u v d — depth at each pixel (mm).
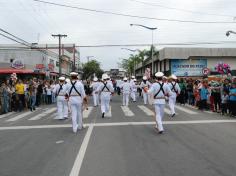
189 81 25750
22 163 8438
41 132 13297
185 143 10523
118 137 11664
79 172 7473
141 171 7480
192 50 47719
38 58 58031
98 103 26016
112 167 7832
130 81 29797
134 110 21250
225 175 7121
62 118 17453
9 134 13023
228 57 48594
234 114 17188
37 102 26094
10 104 22297
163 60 51562
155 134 12227
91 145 10359
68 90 13266
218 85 19969
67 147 10211
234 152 9227
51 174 7402
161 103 12688
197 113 19188
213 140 10945
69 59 87812
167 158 8625
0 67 45375
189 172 7363
